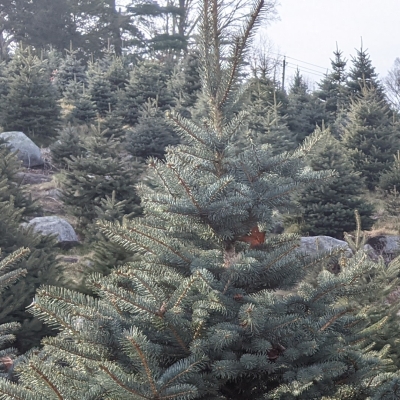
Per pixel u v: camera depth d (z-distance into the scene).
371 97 28.50
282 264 4.01
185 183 4.00
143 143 23.89
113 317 3.88
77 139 23.91
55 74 39.06
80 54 64.81
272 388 3.95
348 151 25.77
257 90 29.50
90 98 31.62
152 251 4.14
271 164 4.43
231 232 4.23
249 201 4.04
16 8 63.31
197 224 4.25
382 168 25.27
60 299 3.88
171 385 3.42
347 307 3.95
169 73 43.81
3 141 18.20
